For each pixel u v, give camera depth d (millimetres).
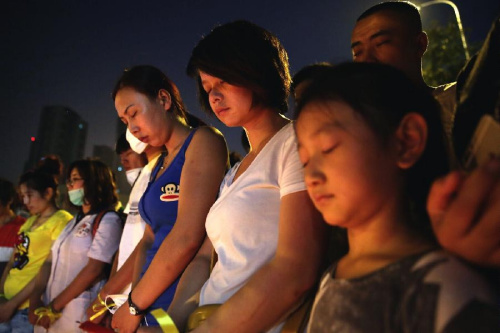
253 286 1235
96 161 4023
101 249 3539
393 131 881
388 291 781
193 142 2066
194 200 1922
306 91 980
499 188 691
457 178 743
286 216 1296
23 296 4164
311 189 934
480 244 723
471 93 1061
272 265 1250
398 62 2197
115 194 4070
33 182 4555
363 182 867
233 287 1476
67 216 4551
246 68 1572
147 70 2314
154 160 2842
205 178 1952
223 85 1643
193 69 1910
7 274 4727
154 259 1901
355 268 907
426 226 919
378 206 886
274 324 1262
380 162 874
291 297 1218
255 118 1693
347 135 878
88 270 3490
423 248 841
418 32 2271
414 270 765
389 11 2213
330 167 890
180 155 2160
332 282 923
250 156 1709
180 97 2424
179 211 1950
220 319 1246
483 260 742
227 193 1597
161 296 1961
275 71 1638
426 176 914
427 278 734
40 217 4605
